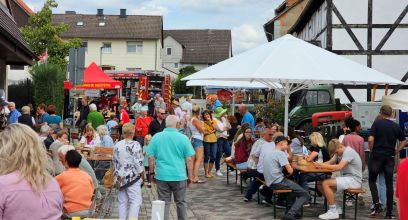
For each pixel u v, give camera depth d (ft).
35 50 117.91
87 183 23.20
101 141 44.86
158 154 29.60
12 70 95.61
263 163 35.94
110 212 31.65
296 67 37.68
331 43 84.58
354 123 39.68
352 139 39.50
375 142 36.14
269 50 40.11
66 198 22.74
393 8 83.97
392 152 36.04
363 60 84.23
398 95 49.98
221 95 97.35
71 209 22.68
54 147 32.12
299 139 44.04
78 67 54.54
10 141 13.01
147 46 222.07
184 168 29.78
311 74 37.06
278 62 38.14
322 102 78.89
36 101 87.45
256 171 40.24
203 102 119.44
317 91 78.95
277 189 35.01
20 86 94.84
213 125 53.31
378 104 65.72
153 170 29.99
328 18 84.58
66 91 94.17
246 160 46.01
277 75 36.81
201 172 57.62
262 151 39.75
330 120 72.69
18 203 12.65
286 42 40.73
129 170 29.50
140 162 29.66
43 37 118.01
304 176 38.91
